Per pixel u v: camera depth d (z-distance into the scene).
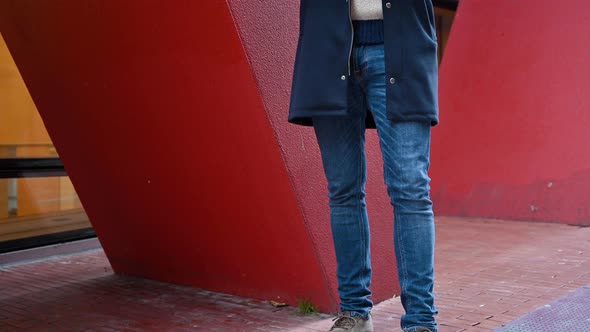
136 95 3.38
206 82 3.04
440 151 7.06
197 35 2.96
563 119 6.24
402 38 2.24
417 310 2.30
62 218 5.54
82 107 3.75
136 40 3.22
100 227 4.33
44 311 3.54
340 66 2.30
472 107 6.87
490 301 3.40
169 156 3.46
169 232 3.82
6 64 5.30
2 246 5.07
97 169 3.97
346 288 2.61
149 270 4.19
